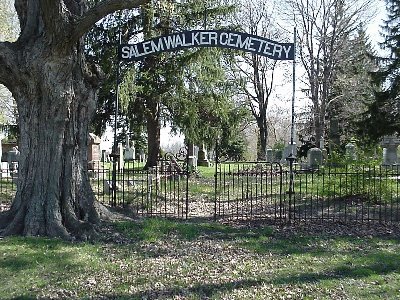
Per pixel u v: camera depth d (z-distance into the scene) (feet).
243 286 18.72
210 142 76.48
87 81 29.71
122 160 70.28
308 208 40.60
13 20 96.32
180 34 34.01
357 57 114.01
